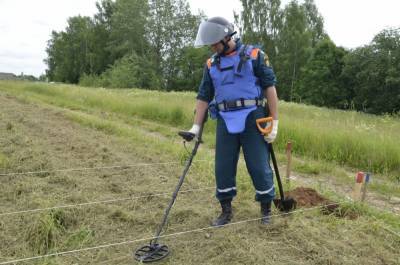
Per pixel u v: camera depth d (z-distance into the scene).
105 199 5.52
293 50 50.50
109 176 6.62
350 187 7.11
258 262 3.81
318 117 13.98
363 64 40.06
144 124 13.32
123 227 4.70
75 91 21.80
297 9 51.53
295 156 9.31
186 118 13.64
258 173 4.48
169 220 4.85
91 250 4.12
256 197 4.64
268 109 4.44
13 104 15.82
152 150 8.55
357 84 42.50
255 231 4.43
